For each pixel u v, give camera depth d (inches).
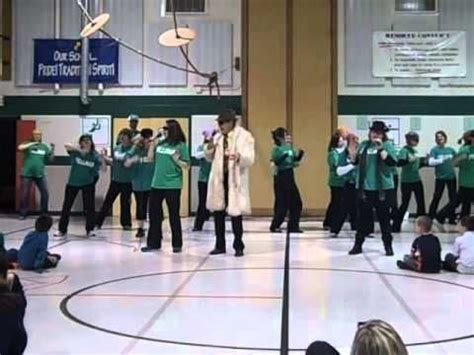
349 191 422.6
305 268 307.9
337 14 597.9
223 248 354.0
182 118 604.4
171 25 604.4
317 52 598.5
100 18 452.4
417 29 596.1
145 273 294.2
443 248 378.0
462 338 187.0
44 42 609.0
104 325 201.6
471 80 594.9
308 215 593.6
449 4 595.2
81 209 602.9
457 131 594.6
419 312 219.9
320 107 597.6
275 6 599.8
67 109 610.2
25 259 298.0
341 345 178.5
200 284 268.5
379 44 596.1
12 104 612.1
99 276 286.8
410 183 478.6
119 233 447.2
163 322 205.6
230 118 342.0
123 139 449.7
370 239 414.3
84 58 601.9
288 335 189.8
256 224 523.8
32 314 216.1
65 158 607.8
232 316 213.6
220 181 345.4
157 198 362.9
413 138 482.9
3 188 633.6
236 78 603.5
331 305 230.1
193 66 587.5
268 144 598.5
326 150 596.1
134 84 607.5
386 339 79.0
